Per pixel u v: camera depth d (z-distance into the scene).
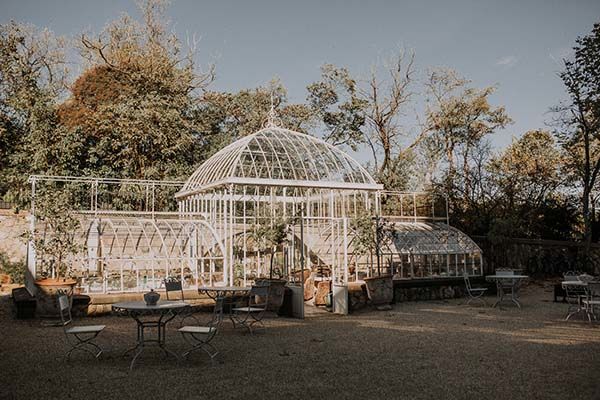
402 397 5.66
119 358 7.61
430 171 28.28
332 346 8.62
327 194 17.66
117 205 20.45
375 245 14.52
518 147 27.31
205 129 26.69
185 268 14.18
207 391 5.88
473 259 18.02
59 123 21.36
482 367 7.01
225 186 14.16
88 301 11.60
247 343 8.90
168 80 25.19
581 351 7.97
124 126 21.27
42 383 6.20
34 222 12.42
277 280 12.48
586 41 19.14
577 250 21.16
